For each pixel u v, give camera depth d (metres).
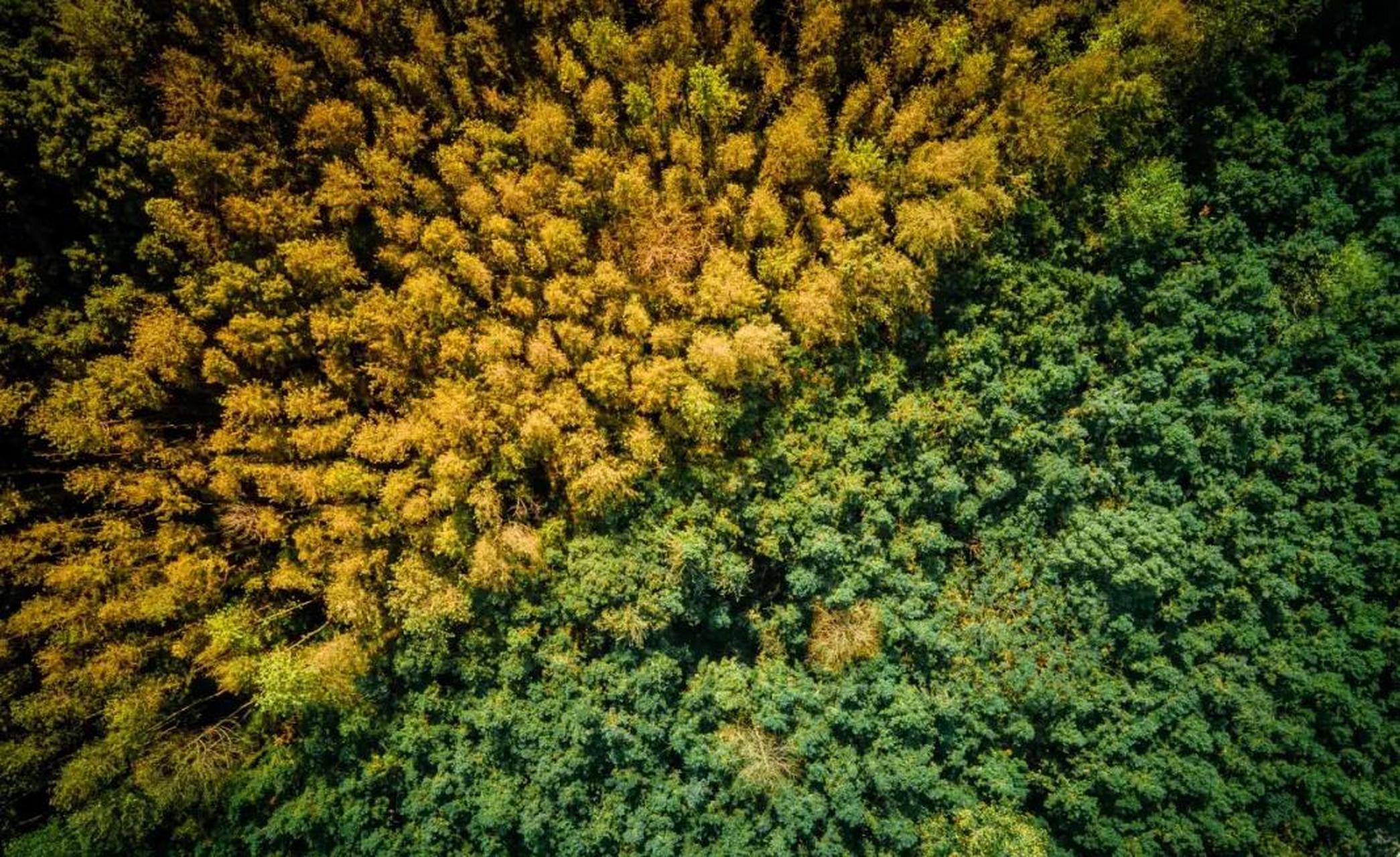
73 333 15.68
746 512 17.61
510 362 17.27
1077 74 16.94
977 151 16.89
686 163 17.59
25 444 16.52
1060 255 18.28
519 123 16.83
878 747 18.45
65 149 14.46
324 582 17.45
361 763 17.92
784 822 18.27
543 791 17.98
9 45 14.44
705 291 17.25
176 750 17.33
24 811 17.39
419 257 16.94
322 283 16.55
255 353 16.41
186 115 15.37
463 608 17.02
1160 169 17.62
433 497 17.02
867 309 17.58
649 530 17.52
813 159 17.45
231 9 15.45
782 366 17.59
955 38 16.70
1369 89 17.83
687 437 17.73
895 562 18.69
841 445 17.95
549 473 17.64
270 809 17.84
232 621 17.06
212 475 17.11
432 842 18.34
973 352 18.03
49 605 16.31
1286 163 18.16
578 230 17.05
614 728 17.44
